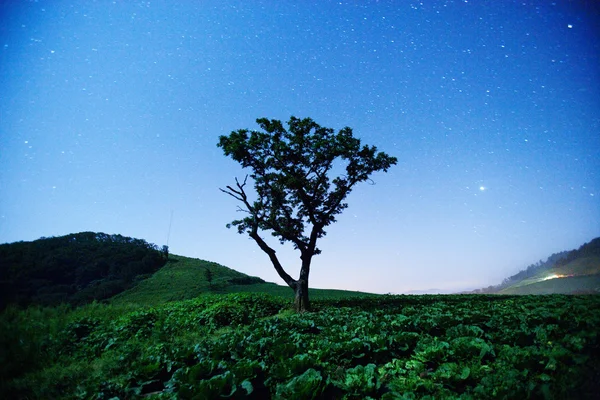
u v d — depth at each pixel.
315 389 6.07
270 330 12.60
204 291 44.94
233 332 13.45
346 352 8.33
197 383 6.99
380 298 28.39
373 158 24.78
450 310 15.72
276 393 6.48
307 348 9.08
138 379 8.16
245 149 23.62
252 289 47.12
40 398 7.65
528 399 5.14
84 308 23.16
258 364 7.57
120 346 12.62
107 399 7.23
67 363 10.84
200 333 15.26
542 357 6.39
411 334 8.89
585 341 6.77
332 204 25.38
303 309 21.86
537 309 12.38
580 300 13.65
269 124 24.59
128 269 57.44
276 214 24.27
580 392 5.17
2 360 9.66
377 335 9.53
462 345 7.46
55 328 13.93
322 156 24.20
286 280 23.33
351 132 24.95
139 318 17.80
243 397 6.48
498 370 6.21
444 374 6.25
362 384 6.24
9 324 14.12
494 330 9.70
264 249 23.77
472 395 5.55
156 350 10.20
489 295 27.66
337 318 14.29
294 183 23.33
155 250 69.88
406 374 6.97
